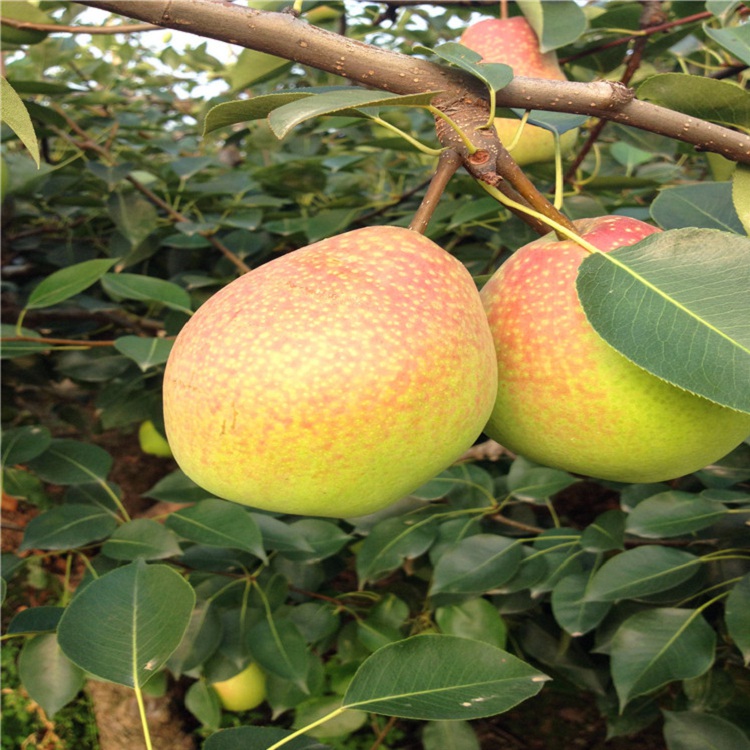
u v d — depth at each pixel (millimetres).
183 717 2521
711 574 1735
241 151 3447
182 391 875
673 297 822
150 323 2557
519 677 996
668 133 999
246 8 895
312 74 3127
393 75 921
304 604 2016
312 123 2801
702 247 851
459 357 860
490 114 911
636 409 911
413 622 2174
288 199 2654
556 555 1738
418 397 830
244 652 1863
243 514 1607
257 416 817
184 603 1062
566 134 1940
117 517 1683
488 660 1008
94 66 2980
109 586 1076
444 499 1946
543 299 943
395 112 2354
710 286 823
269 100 862
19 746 2533
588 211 1940
